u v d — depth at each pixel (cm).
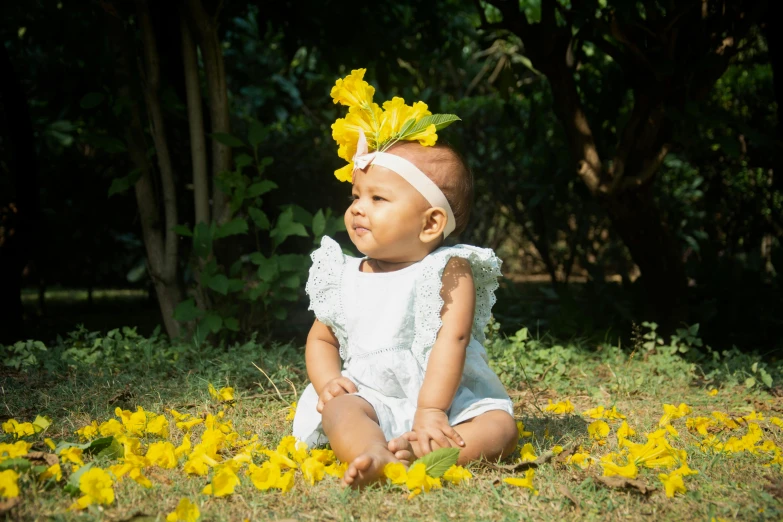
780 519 176
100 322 654
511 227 998
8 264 475
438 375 220
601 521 177
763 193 738
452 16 766
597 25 428
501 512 181
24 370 360
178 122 540
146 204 458
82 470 180
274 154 816
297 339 525
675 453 215
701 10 439
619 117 534
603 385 360
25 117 481
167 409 286
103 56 521
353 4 564
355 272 244
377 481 191
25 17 539
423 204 232
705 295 551
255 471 192
